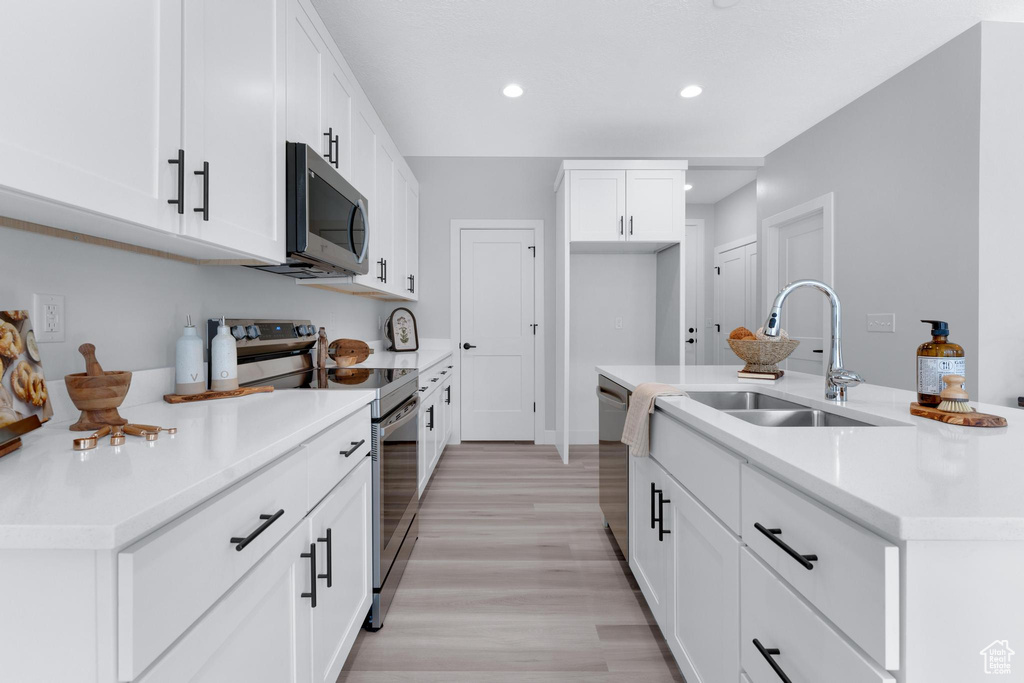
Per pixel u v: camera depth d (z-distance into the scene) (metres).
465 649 1.60
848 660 0.68
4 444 0.81
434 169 4.29
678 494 1.39
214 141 1.17
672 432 1.45
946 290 2.65
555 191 4.30
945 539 0.59
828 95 3.19
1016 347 2.49
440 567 2.13
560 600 1.88
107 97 0.83
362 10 2.29
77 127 0.77
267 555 0.90
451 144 4.02
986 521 0.59
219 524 0.74
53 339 1.08
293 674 1.02
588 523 2.61
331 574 1.21
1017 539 0.58
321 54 1.90
